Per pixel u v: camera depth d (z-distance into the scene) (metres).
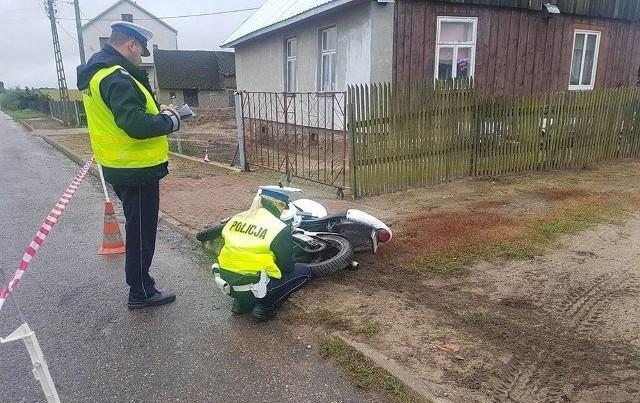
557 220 5.96
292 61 14.34
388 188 7.77
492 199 7.23
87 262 5.14
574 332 3.36
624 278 4.25
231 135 22.44
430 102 7.88
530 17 12.00
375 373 2.94
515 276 4.33
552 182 8.43
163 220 6.54
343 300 3.94
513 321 3.52
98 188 9.30
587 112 9.89
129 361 3.23
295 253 4.53
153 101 3.70
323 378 2.96
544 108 9.27
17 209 7.70
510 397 2.68
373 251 4.95
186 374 3.07
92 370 3.14
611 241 5.19
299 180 9.10
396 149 7.70
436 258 4.80
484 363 2.99
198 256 5.26
